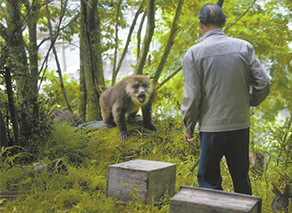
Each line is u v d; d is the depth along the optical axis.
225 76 3.62
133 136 6.43
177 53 10.12
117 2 8.43
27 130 5.90
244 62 3.66
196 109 3.68
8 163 5.23
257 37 8.95
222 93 3.63
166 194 4.43
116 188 4.32
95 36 7.74
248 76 3.70
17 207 3.88
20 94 5.98
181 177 5.26
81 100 8.24
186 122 3.74
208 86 3.66
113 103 6.53
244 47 3.70
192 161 6.10
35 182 4.51
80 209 3.90
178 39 9.75
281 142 5.69
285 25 8.58
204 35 3.78
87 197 4.25
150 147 6.29
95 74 7.74
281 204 4.30
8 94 5.42
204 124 3.72
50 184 4.45
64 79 11.19
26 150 5.70
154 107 7.58
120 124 6.38
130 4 8.45
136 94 6.17
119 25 8.93
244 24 9.32
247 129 3.75
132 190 4.21
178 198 3.40
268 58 10.76
